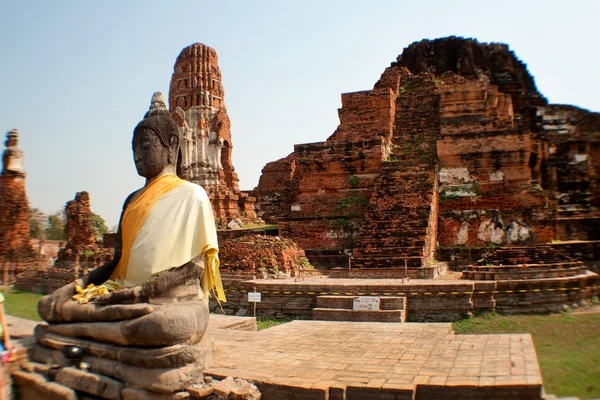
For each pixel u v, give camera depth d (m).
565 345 11.84
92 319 8.26
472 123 30.08
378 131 30.55
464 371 7.73
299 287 17.52
